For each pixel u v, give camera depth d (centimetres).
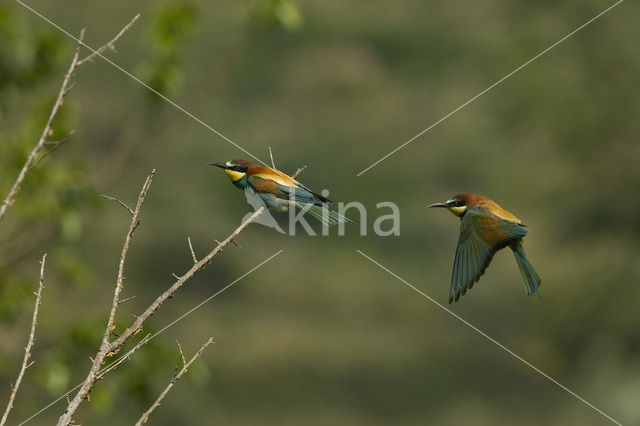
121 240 2150
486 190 2502
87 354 686
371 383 1858
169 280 2173
